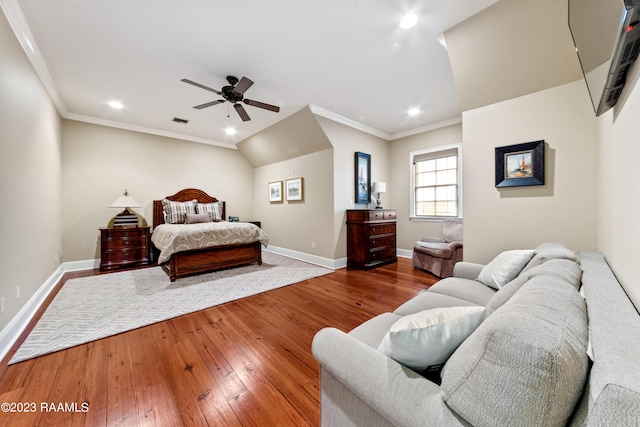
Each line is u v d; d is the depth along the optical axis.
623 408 0.37
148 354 1.83
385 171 5.39
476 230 2.53
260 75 2.96
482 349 0.55
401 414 0.65
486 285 1.90
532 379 0.47
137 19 2.07
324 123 4.11
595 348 0.53
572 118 2.01
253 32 2.23
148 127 4.81
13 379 1.54
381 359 0.80
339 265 4.39
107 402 1.37
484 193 2.47
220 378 1.58
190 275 3.82
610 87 1.04
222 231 3.96
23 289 2.23
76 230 4.14
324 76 2.98
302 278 3.70
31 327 2.19
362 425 0.82
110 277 3.70
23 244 2.26
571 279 1.01
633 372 0.43
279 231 5.57
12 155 2.03
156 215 4.94
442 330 0.75
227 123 4.60
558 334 0.53
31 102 2.48
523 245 2.27
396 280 3.63
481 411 0.52
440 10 1.98
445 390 0.60
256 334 2.12
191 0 1.88
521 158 2.25
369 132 4.96
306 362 1.75
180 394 1.44
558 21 1.82
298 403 1.38
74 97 3.49
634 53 0.83
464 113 2.58
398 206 5.37
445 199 4.68
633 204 0.92
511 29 1.98
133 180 4.72
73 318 2.37
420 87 3.27
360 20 2.09
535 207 2.21
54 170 3.45
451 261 3.55
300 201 5.00
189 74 2.92
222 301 2.82
